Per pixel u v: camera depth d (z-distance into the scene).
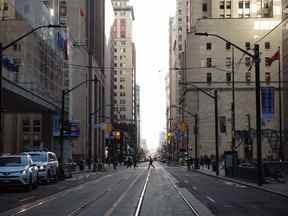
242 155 113.62
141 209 21.06
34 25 68.12
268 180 41.31
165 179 50.34
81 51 120.81
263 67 123.12
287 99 92.88
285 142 89.62
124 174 65.38
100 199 26.30
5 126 83.50
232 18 125.75
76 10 119.81
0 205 23.00
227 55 125.31
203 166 97.06
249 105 124.00
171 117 195.62
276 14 125.69
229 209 21.17
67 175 53.12
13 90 47.72
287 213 19.61
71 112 104.25
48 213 19.48
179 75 171.25
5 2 59.78
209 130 124.62
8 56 59.28
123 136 164.50
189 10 146.00
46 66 75.81
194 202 24.48
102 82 158.25
